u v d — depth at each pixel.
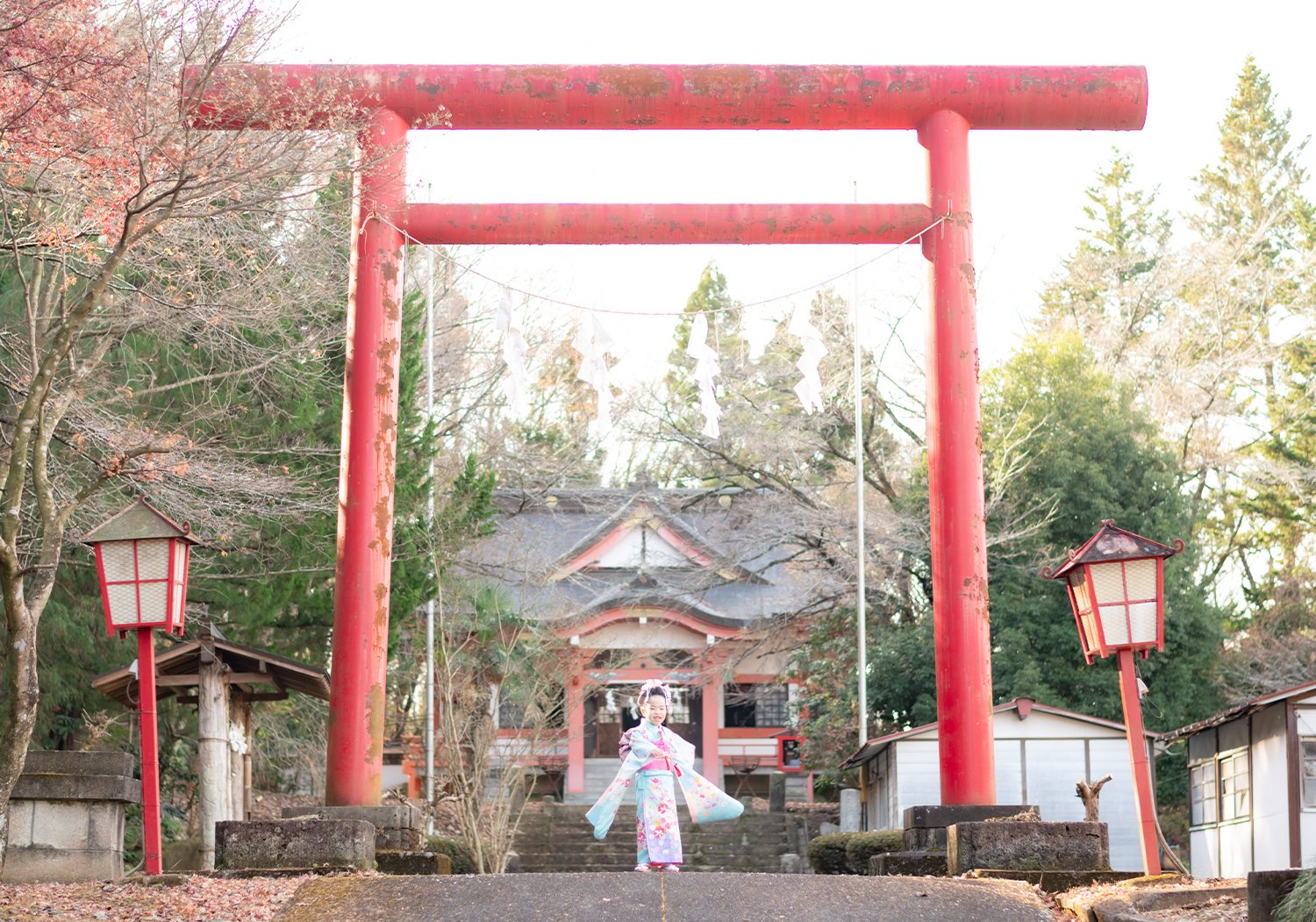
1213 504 28.91
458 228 9.58
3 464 10.25
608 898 5.77
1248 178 33.59
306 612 13.98
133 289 9.95
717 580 24.25
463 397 21.78
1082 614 8.01
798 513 21.05
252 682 11.32
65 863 7.95
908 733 16.55
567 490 26.97
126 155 8.11
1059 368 21.34
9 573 7.21
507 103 9.46
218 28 8.15
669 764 7.48
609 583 25.88
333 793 8.80
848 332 21.58
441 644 15.96
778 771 24.45
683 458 24.33
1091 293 33.25
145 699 7.80
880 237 9.65
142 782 7.71
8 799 7.28
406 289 19.17
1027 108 9.57
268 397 13.44
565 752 23.91
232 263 10.13
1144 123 9.64
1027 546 20.17
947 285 9.48
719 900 5.76
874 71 9.58
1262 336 29.83
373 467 9.19
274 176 8.93
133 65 7.97
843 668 21.11
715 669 23.30
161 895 6.64
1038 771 16.70
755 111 9.58
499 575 19.52
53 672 12.16
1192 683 19.88
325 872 7.89
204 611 11.23
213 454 11.74
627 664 23.11
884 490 21.97
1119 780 16.58
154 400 12.52
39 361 9.34
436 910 5.67
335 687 8.95
